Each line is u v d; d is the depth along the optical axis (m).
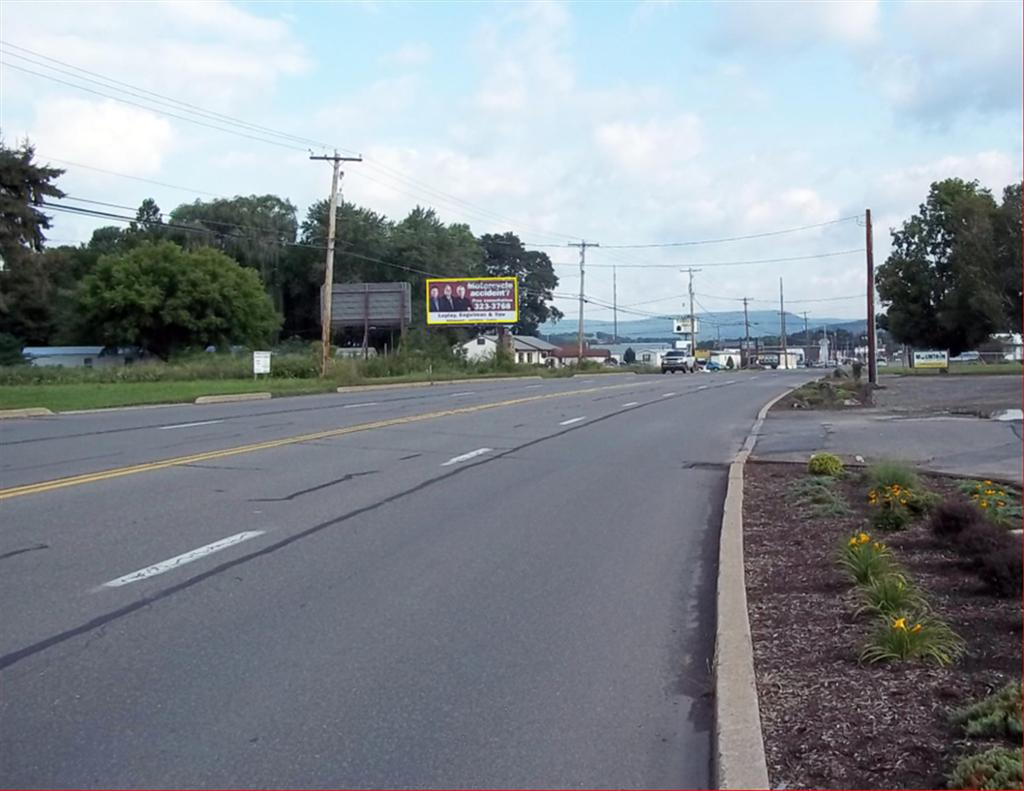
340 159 51.62
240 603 8.08
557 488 14.30
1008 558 7.71
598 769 5.04
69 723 5.64
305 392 41.78
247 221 101.62
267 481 14.52
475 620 7.65
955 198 72.56
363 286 71.88
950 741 5.02
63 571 9.06
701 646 7.03
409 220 106.38
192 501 12.75
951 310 70.69
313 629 7.39
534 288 138.38
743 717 5.29
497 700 5.98
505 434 22.20
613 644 7.07
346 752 5.24
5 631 7.32
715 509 12.60
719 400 37.28
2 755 5.22
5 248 51.84
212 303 79.88
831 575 8.55
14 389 41.38
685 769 5.05
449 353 70.88
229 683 6.26
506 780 4.92
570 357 126.19
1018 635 6.67
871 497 12.13
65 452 17.94
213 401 35.44
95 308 79.75
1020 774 4.36
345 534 10.84
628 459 17.81
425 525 11.40
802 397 36.22
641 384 53.81
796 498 12.90
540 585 8.73
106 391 39.53
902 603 7.06
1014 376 54.12
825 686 5.86
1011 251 67.31
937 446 19.69
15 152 50.19
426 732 5.50
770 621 7.26
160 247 80.31
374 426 23.64
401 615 7.77
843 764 4.83
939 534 9.50
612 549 10.20
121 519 11.51
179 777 4.96
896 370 69.44
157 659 6.72
